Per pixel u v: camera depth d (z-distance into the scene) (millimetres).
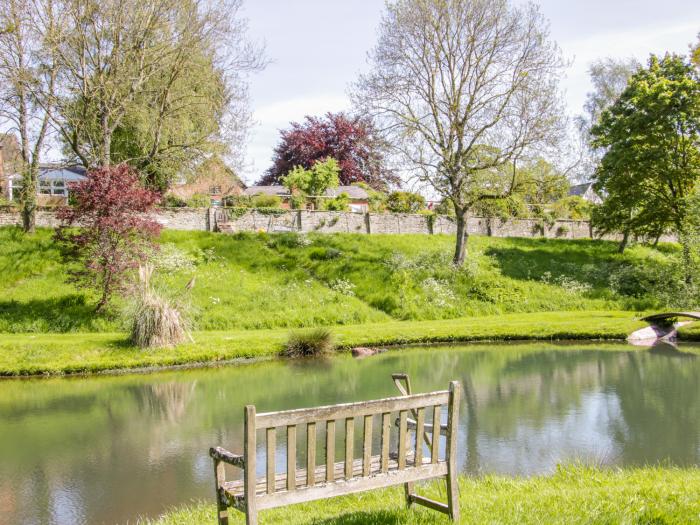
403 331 21453
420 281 29031
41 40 23250
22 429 11055
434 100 30688
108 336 19656
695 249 27312
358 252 31562
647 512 4973
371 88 30641
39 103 24578
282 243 31250
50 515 7102
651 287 29875
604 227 35844
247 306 24656
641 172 32688
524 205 32469
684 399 12398
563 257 35188
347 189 54281
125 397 13547
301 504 6551
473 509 5520
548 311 28297
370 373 15602
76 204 23203
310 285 27531
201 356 17625
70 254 22281
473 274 30234
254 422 4473
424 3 29422
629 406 11883
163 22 25328
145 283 18656
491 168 30125
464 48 30094
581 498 5562
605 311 27781
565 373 15320
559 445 9359
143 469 8711
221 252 29266
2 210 27703
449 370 15898
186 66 26594
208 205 35438
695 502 5289
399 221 36312
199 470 8633
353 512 5652
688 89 32031
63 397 13641
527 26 29609
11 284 23953
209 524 5992
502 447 9266
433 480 7309
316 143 63031
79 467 8859
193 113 27672
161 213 30938
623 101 35031
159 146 28547
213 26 26391
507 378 14766
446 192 30672
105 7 24016
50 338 19031
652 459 8625
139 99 27219
